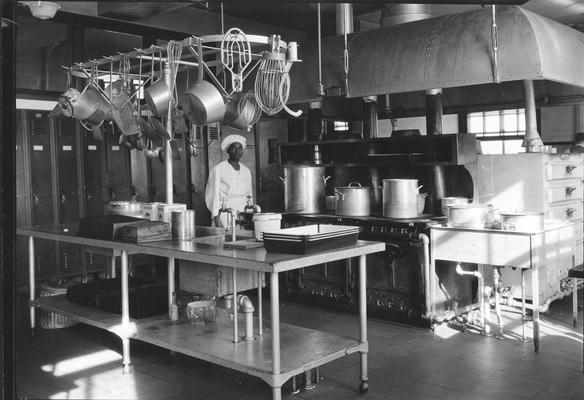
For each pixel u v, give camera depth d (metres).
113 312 4.63
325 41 6.46
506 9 5.18
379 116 8.45
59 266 7.14
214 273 3.84
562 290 5.44
